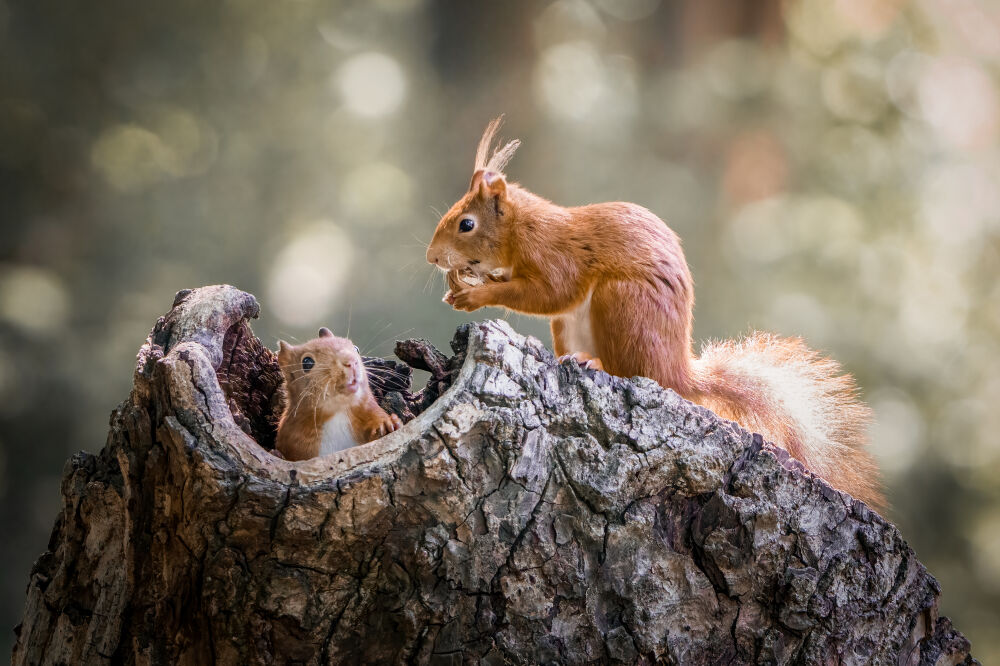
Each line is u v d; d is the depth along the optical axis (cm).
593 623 422
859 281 1667
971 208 1653
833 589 441
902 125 1767
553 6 2127
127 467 427
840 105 1841
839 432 543
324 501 391
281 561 402
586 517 421
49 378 1586
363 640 413
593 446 423
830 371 564
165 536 421
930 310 1639
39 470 1588
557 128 2017
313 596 407
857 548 450
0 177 1792
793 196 1816
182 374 408
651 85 2120
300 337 1733
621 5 2277
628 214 563
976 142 1725
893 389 1612
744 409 545
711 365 560
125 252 1842
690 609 431
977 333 1614
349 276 1814
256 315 504
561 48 2116
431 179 1992
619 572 423
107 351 1669
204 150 1961
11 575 1557
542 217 569
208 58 1992
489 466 412
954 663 473
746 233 1792
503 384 415
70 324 1708
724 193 1939
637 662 422
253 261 1908
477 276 595
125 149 1883
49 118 1833
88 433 1588
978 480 1571
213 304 477
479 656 413
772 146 1908
